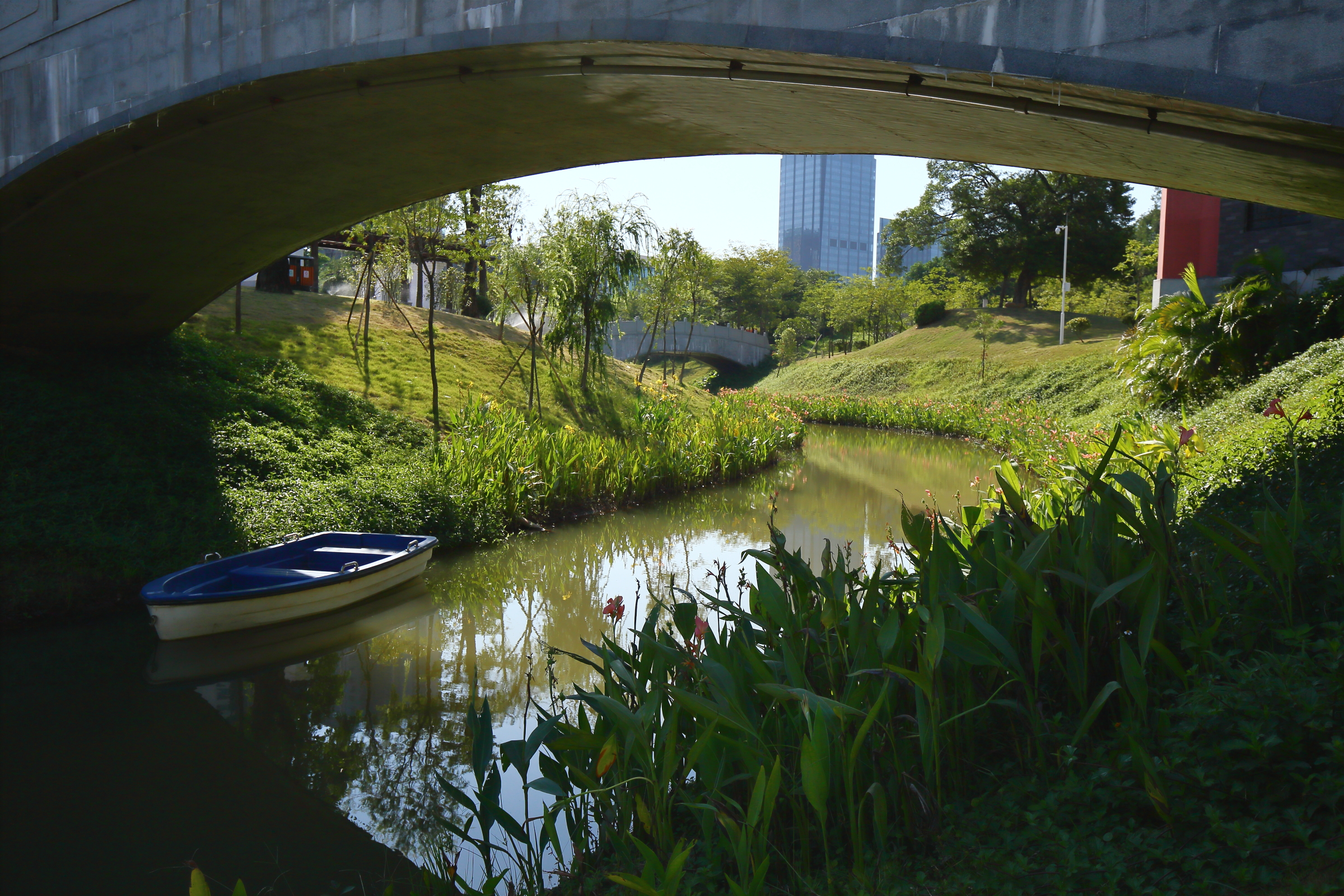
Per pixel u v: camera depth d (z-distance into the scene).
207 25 8.95
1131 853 2.88
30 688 7.23
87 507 10.01
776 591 3.99
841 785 3.60
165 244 12.67
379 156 10.71
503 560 11.38
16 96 10.73
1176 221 22.97
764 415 25.00
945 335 44.94
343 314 21.31
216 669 7.66
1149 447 8.84
